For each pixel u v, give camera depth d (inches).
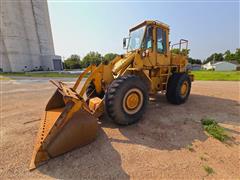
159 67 165.3
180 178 67.3
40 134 90.0
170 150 88.0
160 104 181.6
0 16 1033.5
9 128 117.3
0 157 80.9
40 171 71.0
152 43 155.3
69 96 82.6
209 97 221.0
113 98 106.0
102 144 93.2
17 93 276.2
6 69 1110.4
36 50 1259.2
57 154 79.5
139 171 71.2
